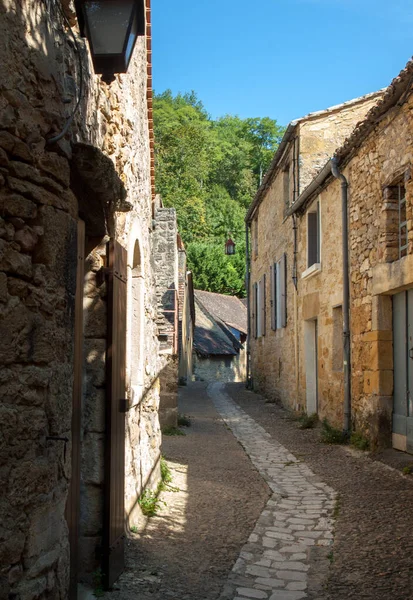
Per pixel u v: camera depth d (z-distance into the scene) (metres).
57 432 3.09
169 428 11.29
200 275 43.03
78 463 3.70
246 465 8.39
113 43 3.60
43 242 3.00
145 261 6.59
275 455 9.19
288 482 7.38
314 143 14.00
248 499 6.52
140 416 5.86
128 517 5.13
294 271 14.13
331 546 5.02
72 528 3.59
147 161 7.30
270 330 18.27
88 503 4.16
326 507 6.19
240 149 47.09
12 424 2.75
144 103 7.04
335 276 10.87
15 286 2.82
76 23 3.78
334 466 8.18
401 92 7.84
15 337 2.80
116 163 5.05
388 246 8.55
